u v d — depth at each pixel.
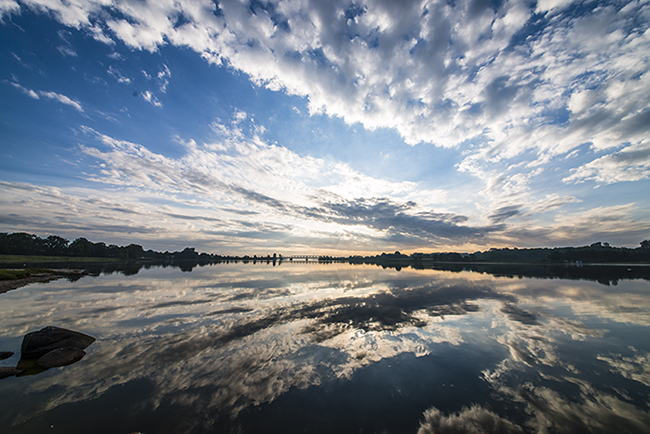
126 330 10.97
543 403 5.88
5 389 6.39
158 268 56.81
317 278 32.97
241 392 6.34
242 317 13.09
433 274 40.81
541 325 11.75
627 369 7.44
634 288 22.39
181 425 5.16
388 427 5.16
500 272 44.91
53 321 12.24
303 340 9.90
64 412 5.52
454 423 5.25
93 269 50.41
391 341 9.83
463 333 10.77
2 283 25.02
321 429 5.11
